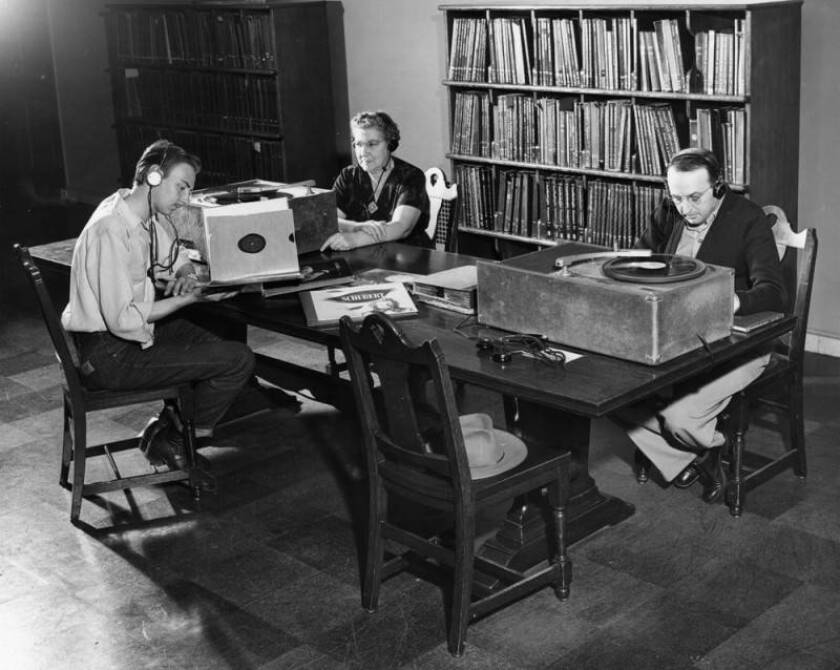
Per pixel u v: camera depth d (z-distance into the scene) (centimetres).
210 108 751
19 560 373
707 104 511
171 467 428
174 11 751
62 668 313
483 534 373
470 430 313
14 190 949
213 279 395
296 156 709
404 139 690
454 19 597
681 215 376
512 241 616
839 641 308
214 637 324
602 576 345
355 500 406
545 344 323
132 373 391
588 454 399
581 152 557
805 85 503
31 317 651
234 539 382
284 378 449
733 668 298
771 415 461
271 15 675
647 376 300
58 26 922
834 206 511
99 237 375
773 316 343
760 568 347
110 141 923
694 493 398
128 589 353
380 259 441
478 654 309
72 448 456
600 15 545
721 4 475
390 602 338
